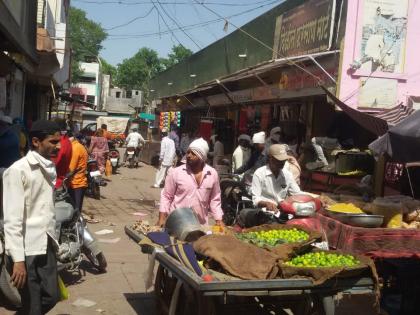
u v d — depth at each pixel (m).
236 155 11.48
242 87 15.79
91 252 6.55
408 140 5.57
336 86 9.88
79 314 5.24
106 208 11.87
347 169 9.34
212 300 4.13
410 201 5.64
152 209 12.07
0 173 4.73
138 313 5.38
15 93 13.93
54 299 4.00
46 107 27.72
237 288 3.74
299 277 3.99
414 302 5.29
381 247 5.05
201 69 22.09
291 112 12.97
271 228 5.04
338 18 10.23
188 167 5.44
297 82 11.58
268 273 3.93
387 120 8.19
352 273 4.11
